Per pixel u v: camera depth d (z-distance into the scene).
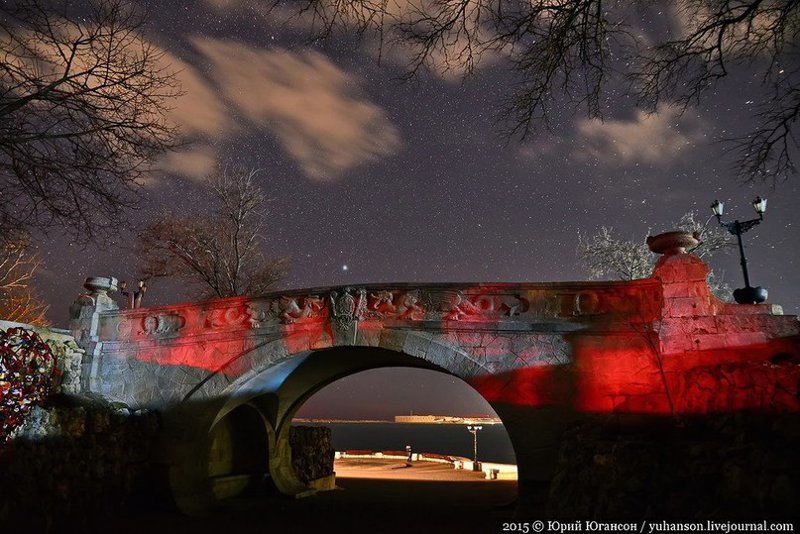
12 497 11.34
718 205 14.74
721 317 11.84
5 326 13.70
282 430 20.77
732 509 7.15
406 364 18.98
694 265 12.22
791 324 11.52
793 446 7.36
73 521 12.67
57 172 8.28
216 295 27.09
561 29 7.57
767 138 8.49
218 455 18.97
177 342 15.99
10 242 8.52
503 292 13.61
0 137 7.86
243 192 27.92
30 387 12.46
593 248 27.42
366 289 14.58
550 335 13.05
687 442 9.23
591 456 10.05
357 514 15.34
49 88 8.12
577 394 12.55
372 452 51.56
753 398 8.90
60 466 12.62
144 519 13.76
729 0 7.65
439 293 14.05
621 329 12.59
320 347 14.62
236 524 13.55
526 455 12.48
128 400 16.02
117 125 8.64
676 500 8.14
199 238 27.30
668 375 11.94
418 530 12.83
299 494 19.36
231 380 15.24
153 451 15.39
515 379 13.00
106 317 16.84
